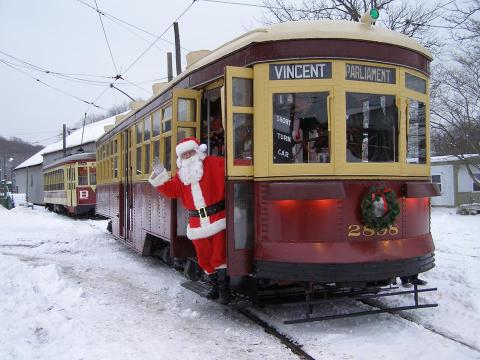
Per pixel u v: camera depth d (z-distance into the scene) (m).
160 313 5.74
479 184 19.12
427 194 5.30
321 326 5.08
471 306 5.66
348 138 4.93
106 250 11.33
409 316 5.40
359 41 4.95
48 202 30.06
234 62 5.35
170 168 6.57
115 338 4.73
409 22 15.03
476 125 16.22
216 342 4.70
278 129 4.98
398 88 5.16
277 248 4.86
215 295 5.55
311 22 5.16
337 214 4.83
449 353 4.28
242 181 5.07
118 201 10.56
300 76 4.93
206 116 6.27
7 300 5.82
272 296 5.39
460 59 15.29
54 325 5.02
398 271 4.95
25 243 12.59
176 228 6.28
